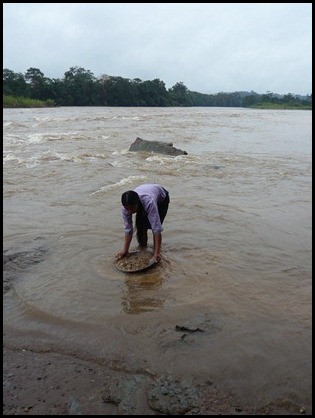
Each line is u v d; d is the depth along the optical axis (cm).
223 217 642
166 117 3309
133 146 1346
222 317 354
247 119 3478
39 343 322
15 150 1286
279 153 1372
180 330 333
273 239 549
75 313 362
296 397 265
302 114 5150
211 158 1231
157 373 286
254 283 419
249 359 299
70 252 493
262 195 798
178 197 764
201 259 475
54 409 255
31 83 6894
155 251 455
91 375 286
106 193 787
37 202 722
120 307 371
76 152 1270
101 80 8138
